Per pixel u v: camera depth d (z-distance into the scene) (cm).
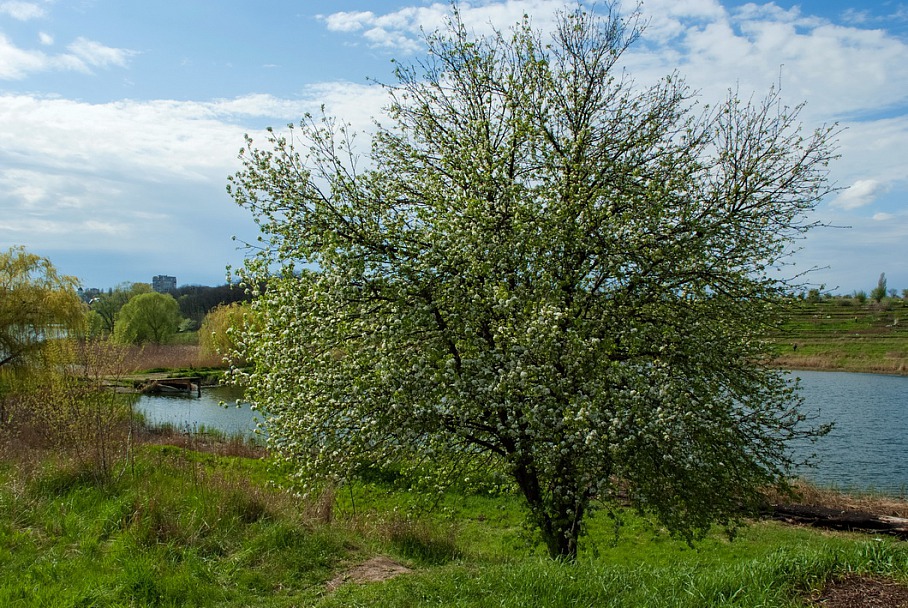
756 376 1219
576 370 984
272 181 1073
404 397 960
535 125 1188
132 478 1240
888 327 5881
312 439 1020
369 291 1034
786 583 596
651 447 957
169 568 857
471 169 1122
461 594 716
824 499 1889
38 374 2981
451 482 1167
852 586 588
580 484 968
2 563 862
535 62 1230
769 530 1623
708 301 1216
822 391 4141
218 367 5781
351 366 1015
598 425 884
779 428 1192
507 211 1097
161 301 7500
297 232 1062
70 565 857
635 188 1127
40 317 3092
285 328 1065
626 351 1119
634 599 621
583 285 1138
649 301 1166
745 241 1167
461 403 989
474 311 1016
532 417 929
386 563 973
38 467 1266
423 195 1223
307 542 993
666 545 1489
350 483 1091
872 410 3469
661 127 1253
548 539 1067
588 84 1262
